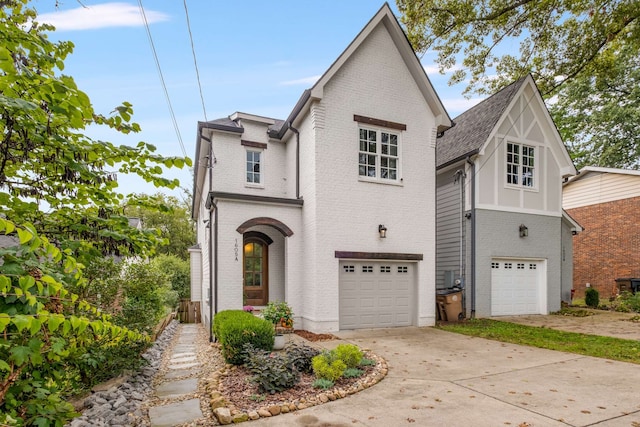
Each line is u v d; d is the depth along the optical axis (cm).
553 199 1371
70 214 355
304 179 1054
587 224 1798
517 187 1300
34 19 363
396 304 1059
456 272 1282
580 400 474
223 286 939
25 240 193
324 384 514
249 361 590
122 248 385
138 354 643
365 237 1020
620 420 414
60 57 316
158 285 811
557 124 2523
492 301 1245
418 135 1114
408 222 1079
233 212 969
